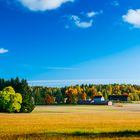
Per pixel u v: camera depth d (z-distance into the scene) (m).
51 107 166.50
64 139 33.12
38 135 37.12
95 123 56.81
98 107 165.00
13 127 48.38
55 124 54.62
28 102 116.75
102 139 32.91
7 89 112.06
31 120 66.75
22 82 122.88
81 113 108.56
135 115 90.62
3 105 111.00
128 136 35.53
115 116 85.19
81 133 39.41
